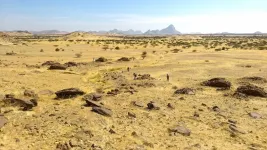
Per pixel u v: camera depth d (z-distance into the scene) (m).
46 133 18.27
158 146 18.06
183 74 48.81
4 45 97.00
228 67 57.69
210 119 24.44
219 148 18.36
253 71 52.97
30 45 109.06
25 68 50.75
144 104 27.92
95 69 53.19
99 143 17.39
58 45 113.81
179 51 93.38
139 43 132.62
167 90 35.81
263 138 20.59
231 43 134.75
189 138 19.86
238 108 28.45
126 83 39.28
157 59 70.75
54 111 23.47
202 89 36.34
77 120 20.89
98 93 30.69
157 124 22.33
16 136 17.62
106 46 111.69
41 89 33.56
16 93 29.84
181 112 26.20
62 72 47.75
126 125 21.41
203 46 115.75
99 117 22.16
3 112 22.28
